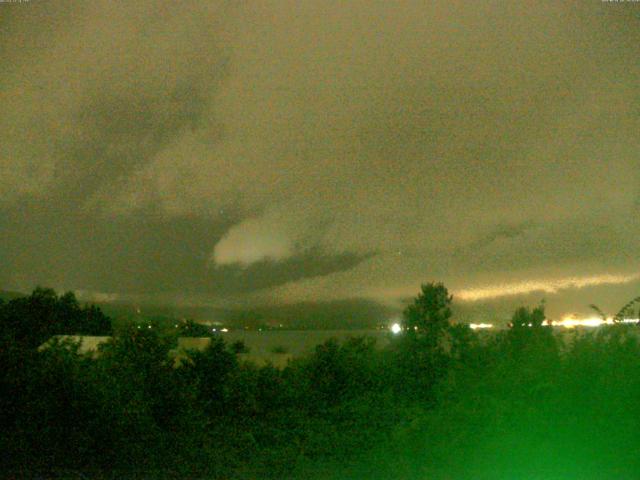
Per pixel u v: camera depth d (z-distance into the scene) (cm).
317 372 1235
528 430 859
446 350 1272
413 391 1212
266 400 1172
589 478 826
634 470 810
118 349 1073
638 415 830
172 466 930
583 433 836
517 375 947
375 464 919
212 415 1145
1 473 876
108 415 909
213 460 951
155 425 970
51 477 871
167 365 1089
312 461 973
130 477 886
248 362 1238
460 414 926
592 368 892
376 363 1272
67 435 898
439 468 894
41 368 921
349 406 1117
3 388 918
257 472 930
